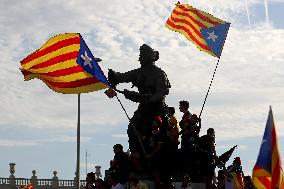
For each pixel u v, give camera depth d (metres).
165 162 44.81
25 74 45.88
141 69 46.50
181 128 44.84
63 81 45.47
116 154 45.19
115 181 44.91
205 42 49.84
